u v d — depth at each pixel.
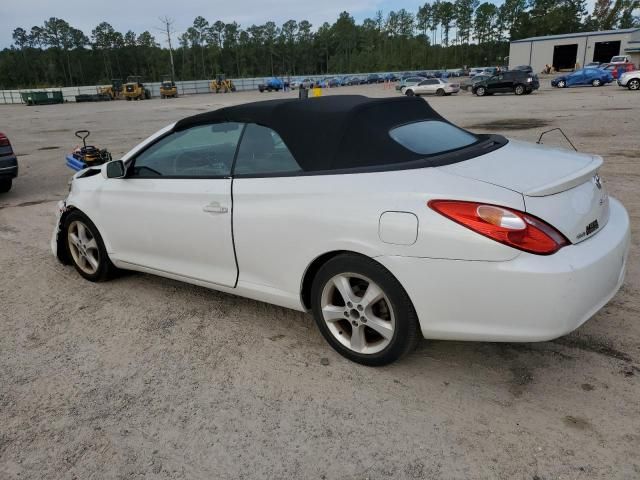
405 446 2.43
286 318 3.76
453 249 2.49
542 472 2.23
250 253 3.31
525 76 32.25
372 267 2.76
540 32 108.06
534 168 2.79
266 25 138.88
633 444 2.36
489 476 2.22
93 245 4.45
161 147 3.85
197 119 3.63
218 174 3.48
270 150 3.23
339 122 3.01
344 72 138.00
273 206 3.12
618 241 2.76
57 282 4.64
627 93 27.12
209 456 2.43
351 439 2.49
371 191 2.74
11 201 8.27
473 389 2.82
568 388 2.78
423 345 3.29
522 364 3.02
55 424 2.70
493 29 124.00
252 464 2.37
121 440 2.56
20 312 4.04
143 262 4.07
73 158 8.32
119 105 46.69
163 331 3.64
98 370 3.18
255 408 2.75
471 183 2.58
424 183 2.63
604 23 106.06
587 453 2.32
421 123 3.27
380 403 2.74
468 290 2.51
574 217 2.59
